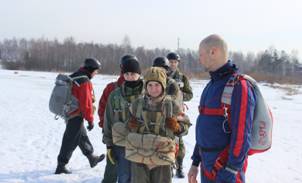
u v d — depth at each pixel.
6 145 8.40
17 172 6.36
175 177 6.34
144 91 4.14
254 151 3.19
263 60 106.19
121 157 4.80
